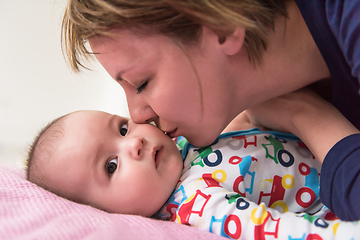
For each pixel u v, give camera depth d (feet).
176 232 2.23
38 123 6.76
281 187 2.95
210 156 3.04
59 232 1.88
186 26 2.11
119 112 6.52
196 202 2.65
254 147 3.09
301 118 2.71
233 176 2.87
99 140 2.97
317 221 2.20
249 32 2.18
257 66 2.38
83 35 2.34
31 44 6.89
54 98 6.94
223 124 2.64
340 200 2.08
